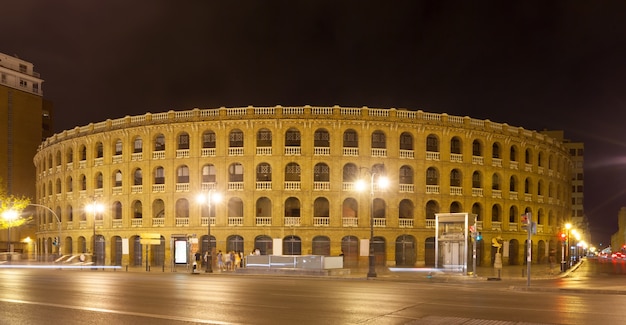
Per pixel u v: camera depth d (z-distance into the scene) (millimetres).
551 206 76562
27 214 105062
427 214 65062
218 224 62188
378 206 62969
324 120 61562
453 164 64875
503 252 67562
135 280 35500
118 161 68062
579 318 17516
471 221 43094
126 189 67000
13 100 107438
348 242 61875
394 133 62938
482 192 66562
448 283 36938
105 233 68562
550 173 76875
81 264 62188
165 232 64188
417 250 62562
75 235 72312
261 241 62250
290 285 31391
